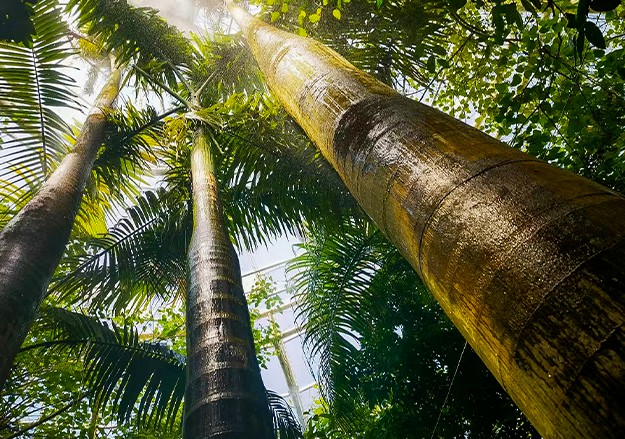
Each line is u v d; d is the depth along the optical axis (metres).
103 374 3.81
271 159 4.51
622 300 0.51
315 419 5.11
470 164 0.82
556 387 0.52
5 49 3.78
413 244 0.86
